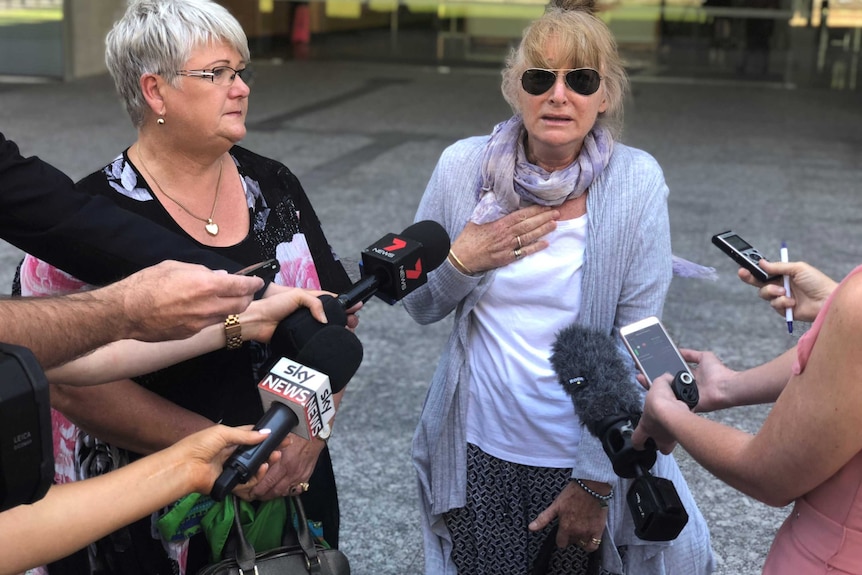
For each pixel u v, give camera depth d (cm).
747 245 202
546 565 233
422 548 320
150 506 150
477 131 991
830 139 964
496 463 236
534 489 234
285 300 187
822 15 1324
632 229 221
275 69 1411
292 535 212
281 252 228
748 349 463
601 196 223
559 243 226
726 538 323
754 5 1336
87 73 1315
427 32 1473
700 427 165
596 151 221
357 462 371
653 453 183
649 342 189
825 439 141
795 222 665
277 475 205
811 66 1348
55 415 217
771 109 1142
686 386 176
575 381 193
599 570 233
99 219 187
